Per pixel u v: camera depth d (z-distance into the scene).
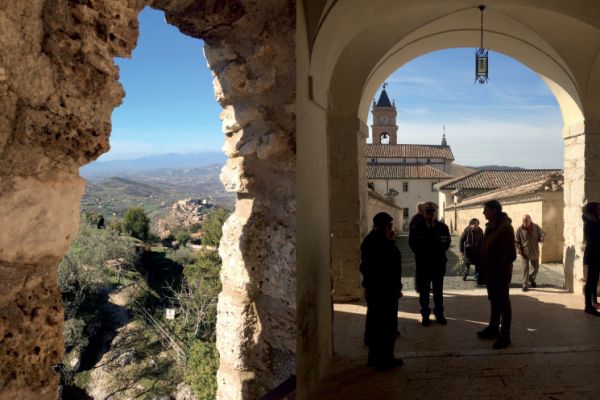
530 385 3.66
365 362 4.30
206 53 3.35
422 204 5.53
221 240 3.52
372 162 51.09
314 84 3.67
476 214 22.72
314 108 3.78
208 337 18.55
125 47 1.74
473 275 10.95
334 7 3.81
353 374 4.00
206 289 20.55
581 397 3.44
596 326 5.34
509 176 36.78
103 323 22.72
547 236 13.06
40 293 1.41
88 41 1.51
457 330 5.29
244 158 3.32
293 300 3.07
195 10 3.03
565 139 7.56
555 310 6.17
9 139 1.30
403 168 49.25
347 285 7.02
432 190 47.91
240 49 3.24
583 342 4.73
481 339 4.91
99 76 1.56
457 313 6.14
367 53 6.64
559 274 10.68
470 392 3.59
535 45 6.89
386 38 6.52
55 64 1.42
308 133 3.54
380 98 57.47
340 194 6.97
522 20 6.45
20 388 1.33
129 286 25.61
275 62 3.18
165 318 22.05
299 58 3.24
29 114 1.35
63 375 19.55
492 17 6.60
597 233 5.88
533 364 4.08
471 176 36.72
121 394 18.59
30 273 1.39
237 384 3.22
